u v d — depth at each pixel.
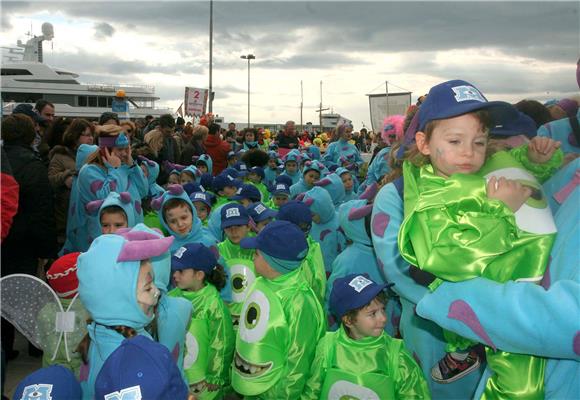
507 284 1.39
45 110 7.77
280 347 2.82
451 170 1.62
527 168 1.71
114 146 5.18
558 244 1.45
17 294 2.45
